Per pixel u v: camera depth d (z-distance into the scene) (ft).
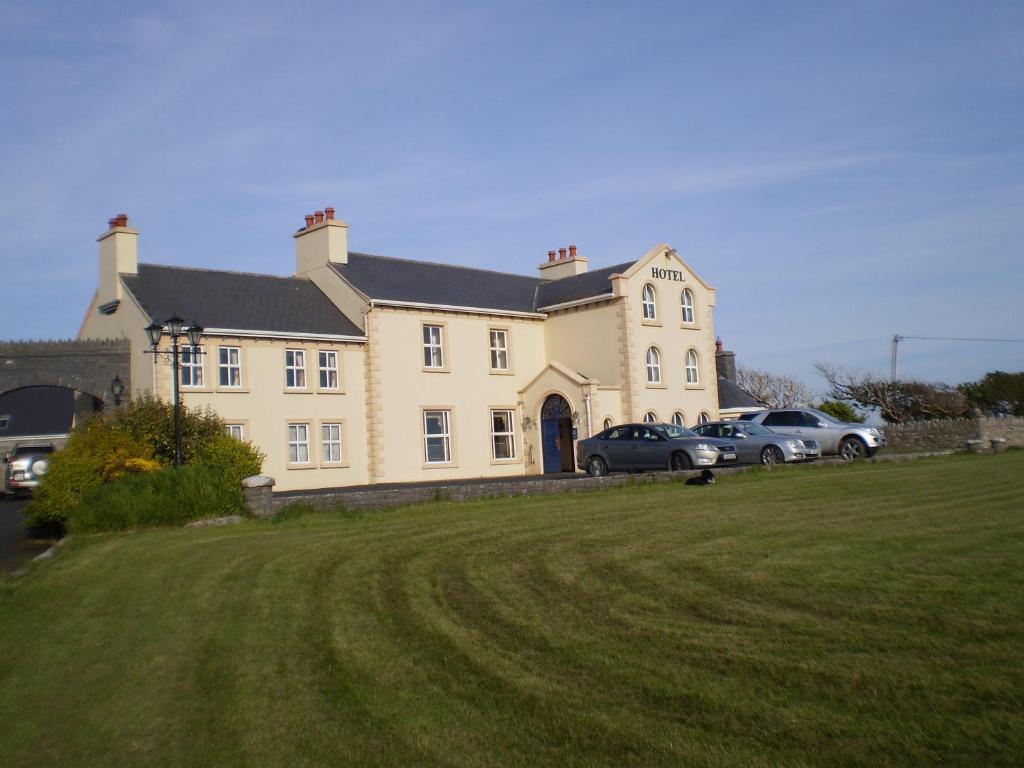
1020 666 22.40
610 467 95.86
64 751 23.25
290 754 22.07
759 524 45.19
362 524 56.59
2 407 163.43
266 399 107.34
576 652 26.76
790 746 19.76
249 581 39.68
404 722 23.20
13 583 43.39
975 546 35.86
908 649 24.26
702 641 26.53
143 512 60.18
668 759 19.77
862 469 80.07
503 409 130.41
